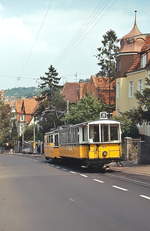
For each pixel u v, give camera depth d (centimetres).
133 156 3991
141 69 4947
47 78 9838
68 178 2616
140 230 1034
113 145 3203
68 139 3834
